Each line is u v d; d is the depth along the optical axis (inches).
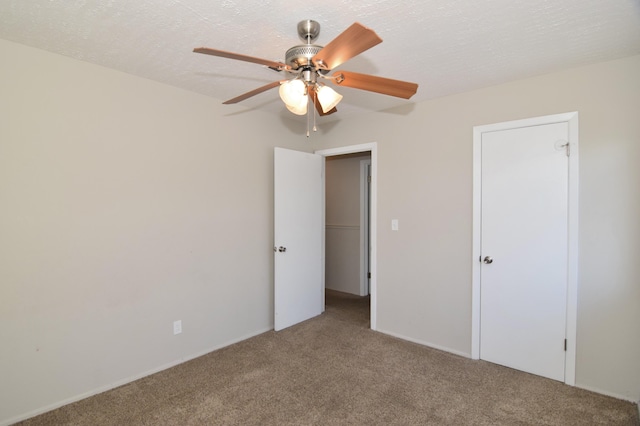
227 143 128.0
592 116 94.8
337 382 101.3
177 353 113.4
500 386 98.8
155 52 87.9
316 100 80.6
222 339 126.8
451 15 70.7
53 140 87.7
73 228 91.3
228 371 108.3
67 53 88.1
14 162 82.2
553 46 84.4
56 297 88.7
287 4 66.6
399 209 134.2
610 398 92.4
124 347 101.1
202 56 90.0
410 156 131.0
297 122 157.3
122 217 100.3
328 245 216.5
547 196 102.4
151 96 106.3
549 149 101.7
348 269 207.2
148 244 106.0
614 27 75.5
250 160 136.6
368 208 202.2
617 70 91.6
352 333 140.0
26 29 76.6
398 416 85.0
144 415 85.7
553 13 70.1
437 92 117.5
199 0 65.5
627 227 90.7
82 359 93.3
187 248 115.9
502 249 110.7
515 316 108.8
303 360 115.9
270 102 129.7
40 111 85.7
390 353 121.1
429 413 86.3
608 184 93.0
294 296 149.6
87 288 94.0
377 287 141.6
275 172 140.4
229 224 128.8
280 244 142.3
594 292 95.4
